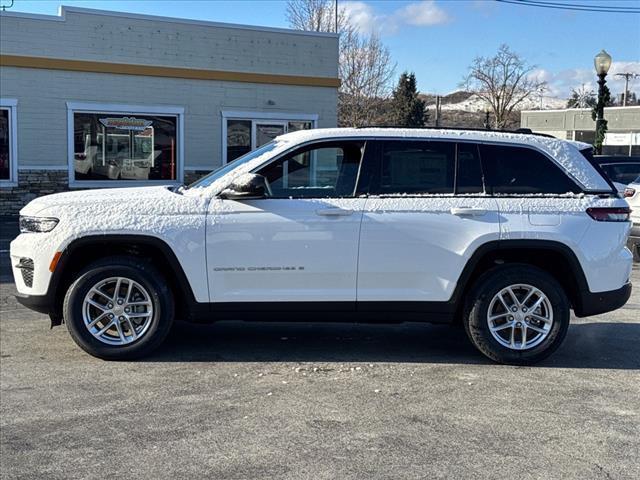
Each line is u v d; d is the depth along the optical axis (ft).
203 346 20.48
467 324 19.04
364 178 18.74
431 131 19.13
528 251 18.97
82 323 18.40
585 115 205.57
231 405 15.64
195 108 56.08
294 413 15.20
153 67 53.93
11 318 23.50
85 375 17.57
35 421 14.61
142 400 15.88
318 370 18.30
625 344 21.49
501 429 14.48
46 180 51.44
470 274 18.69
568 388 17.17
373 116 139.64
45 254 18.12
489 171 18.99
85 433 14.02
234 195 18.20
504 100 171.12
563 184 19.11
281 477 12.21
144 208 18.35
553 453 13.35
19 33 49.37
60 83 51.11
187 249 18.20
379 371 18.31
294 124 60.34
